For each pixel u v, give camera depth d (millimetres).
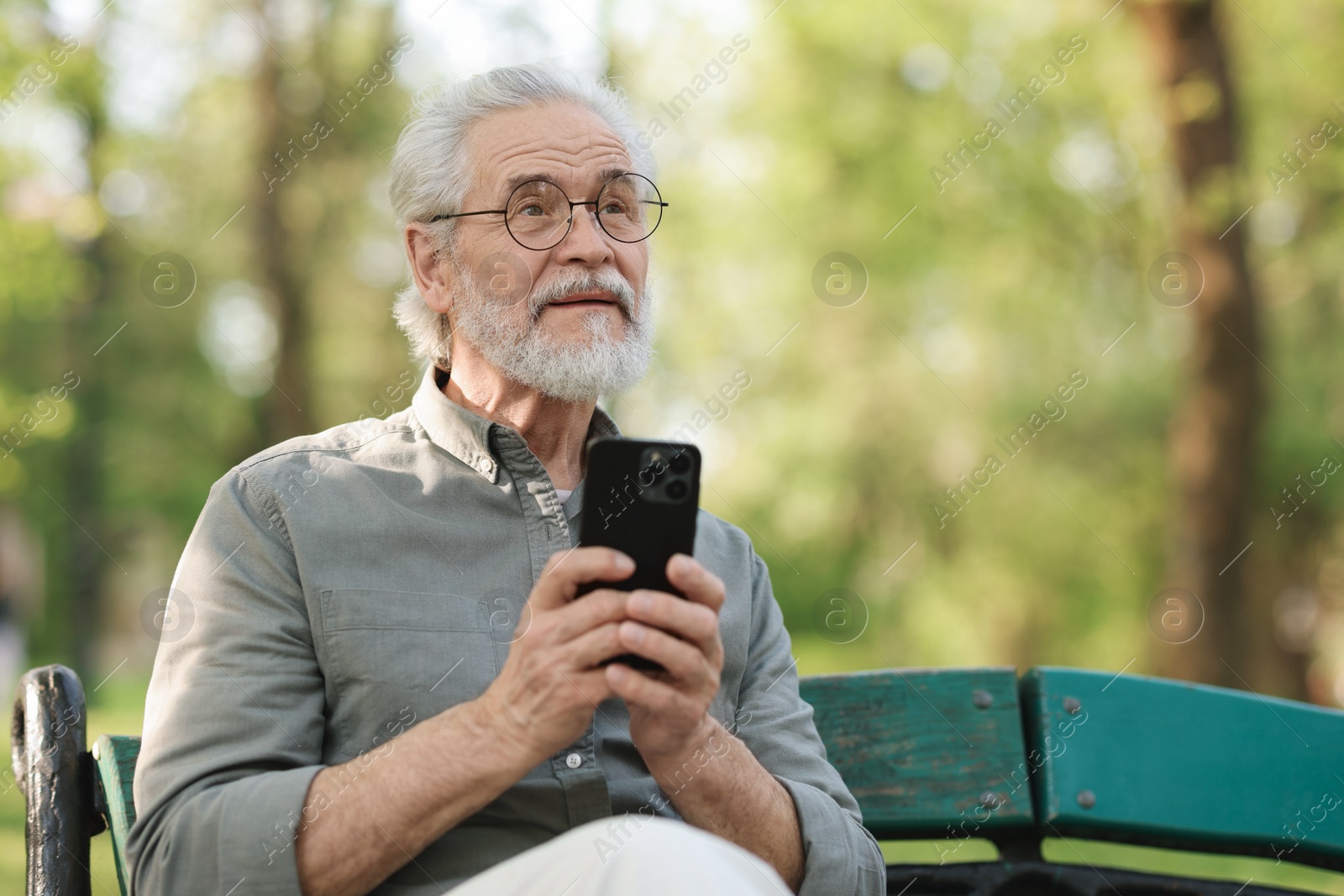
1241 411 8391
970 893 1924
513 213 2049
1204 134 8219
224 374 12039
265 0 10766
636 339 2082
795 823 1723
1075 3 8867
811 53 10305
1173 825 1909
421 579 1793
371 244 11141
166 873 1537
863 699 1996
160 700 1674
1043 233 10156
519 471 1896
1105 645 12711
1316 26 8562
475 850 1682
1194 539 8484
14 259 8125
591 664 1484
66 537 12375
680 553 1514
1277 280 10312
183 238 11102
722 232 10711
